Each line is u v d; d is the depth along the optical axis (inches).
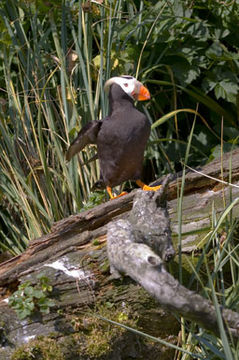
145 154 382.9
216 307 165.9
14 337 211.5
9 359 205.6
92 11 353.7
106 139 312.5
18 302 217.8
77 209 340.8
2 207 376.5
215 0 377.4
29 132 349.7
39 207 333.4
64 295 226.5
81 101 357.4
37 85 359.6
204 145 394.6
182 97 405.1
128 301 231.5
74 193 339.3
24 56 378.6
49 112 348.8
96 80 362.9
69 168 350.0
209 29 383.2
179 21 370.3
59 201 349.4
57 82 378.9
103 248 245.4
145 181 409.4
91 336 219.6
